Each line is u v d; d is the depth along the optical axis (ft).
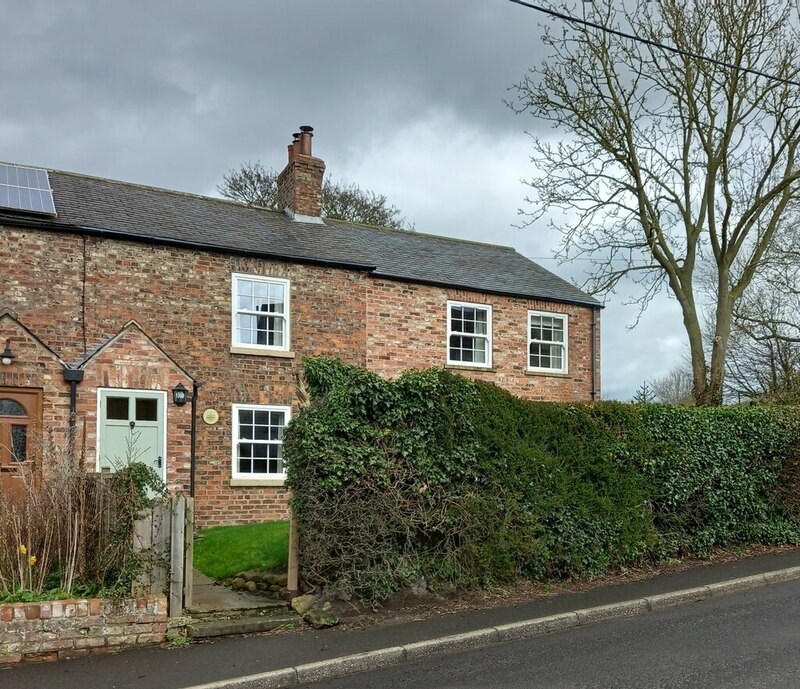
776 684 19.29
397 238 65.82
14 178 47.50
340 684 20.24
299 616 25.36
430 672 21.11
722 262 60.90
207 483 45.50
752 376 93.20
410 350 55.36
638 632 25.07
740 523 39.22
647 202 61.52
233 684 19.62
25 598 22.26
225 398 46.93
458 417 29.94
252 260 49.14
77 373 40.29
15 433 38.88
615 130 60.08
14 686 19.31
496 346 59.77
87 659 21.57
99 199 49.57
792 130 56.70
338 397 27.78
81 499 23.82
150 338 42.78
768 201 58.80
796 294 79.87
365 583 26.71
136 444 41.68
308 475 26.99
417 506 28.27
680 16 56.08
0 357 38.58
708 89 57.21
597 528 32.78
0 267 41.32
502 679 20.22
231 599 27.14
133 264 45.03
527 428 31.89
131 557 23.41
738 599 30.07
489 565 29.45
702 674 20.24
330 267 52.11
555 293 63.98
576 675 20.40
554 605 27.63
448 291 57.93
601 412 34.35
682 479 36.37
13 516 23.52
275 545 33.96
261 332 49.39
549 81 59.57
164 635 23.18
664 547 35.42
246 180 110.32
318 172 61.41
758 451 40.45
